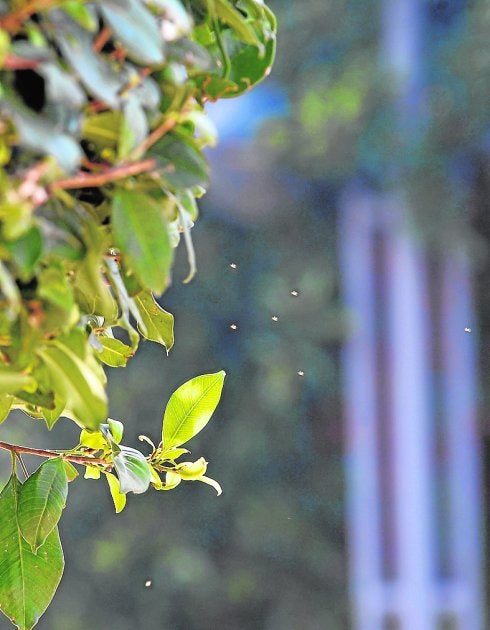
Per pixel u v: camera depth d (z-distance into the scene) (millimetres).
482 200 12273
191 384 1861
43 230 1187
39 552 1727
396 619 12328
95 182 1187
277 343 12055
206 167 1326
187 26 1283
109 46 1269
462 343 12758
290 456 12055
